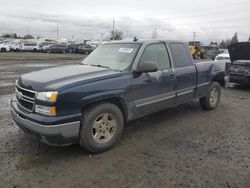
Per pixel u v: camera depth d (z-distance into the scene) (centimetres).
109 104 402
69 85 357
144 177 333
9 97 754
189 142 449
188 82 557
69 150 407
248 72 955
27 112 369
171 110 653
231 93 931
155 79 471
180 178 332
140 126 527
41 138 359
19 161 366
